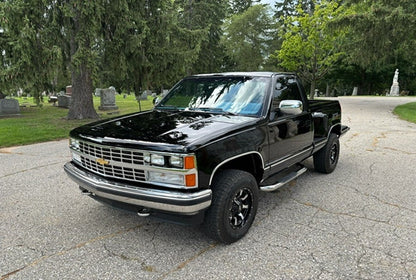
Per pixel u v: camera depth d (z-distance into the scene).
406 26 15.45
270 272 2.66
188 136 2.80
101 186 2.92
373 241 3.16
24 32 10.58
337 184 4.94
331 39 21.84
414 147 7.55
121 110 18.78
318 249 3.01
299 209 3.98
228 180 2.99
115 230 3.45
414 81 42.59
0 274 2.65
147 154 2.69
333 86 49.12
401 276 2.59
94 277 2.60
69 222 3.64
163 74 14.95
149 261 2.84
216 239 3.06
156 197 2.64
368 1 18.80
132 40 12.88
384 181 5.06
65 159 6.64
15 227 3.52
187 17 30.30
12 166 6.07
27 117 14.95
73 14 11.23
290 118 3.95
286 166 4.05
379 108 17.91
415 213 3.83
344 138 8.84
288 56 23.94
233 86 4.00
